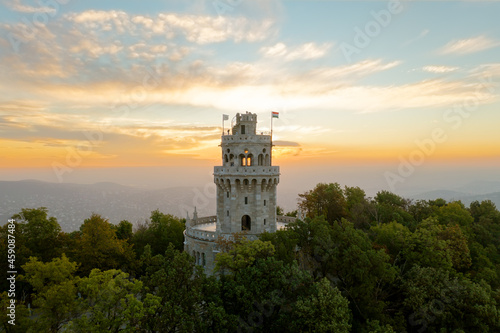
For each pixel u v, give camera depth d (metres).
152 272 43.12
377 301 48.38
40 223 63.19
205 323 37.75
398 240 60.84
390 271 49.81
